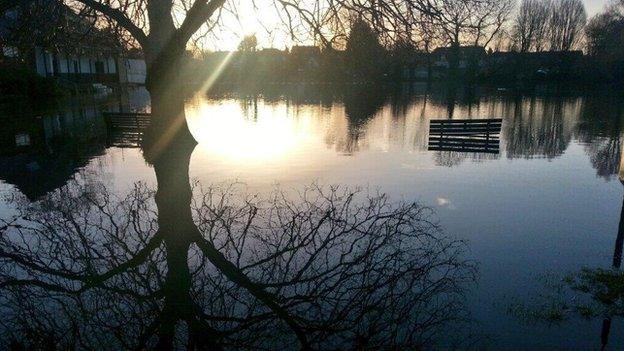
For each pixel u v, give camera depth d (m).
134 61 67.38
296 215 7.31
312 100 39.06
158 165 11.30
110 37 13.07
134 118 17.98
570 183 9.53
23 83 29.81
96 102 33.94
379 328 4.09
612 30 61.47
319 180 9.72
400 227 6.72
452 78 72.31
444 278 5.03
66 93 36.59
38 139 16.25
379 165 11.47
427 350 3.74
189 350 3.80
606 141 15.87
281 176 10.13
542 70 67.94
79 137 16.80
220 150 13.72
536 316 4.20
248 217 7.20
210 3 10.79
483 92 50.84
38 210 7.62
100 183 9.49
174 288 4.87
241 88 61.44
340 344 3.88
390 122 22.31
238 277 5.15
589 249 5.80
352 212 7.46
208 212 7.47
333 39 12.26
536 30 70.44
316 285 4.96
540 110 28.92
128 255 5.76
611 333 3.92
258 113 27.19
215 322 4.23
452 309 4.37
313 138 16.56
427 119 23.80
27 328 4.10
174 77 11.95
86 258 5.67
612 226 6.71
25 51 12.60
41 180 9.84
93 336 3.98
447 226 6.75
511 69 69.81
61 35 12.38
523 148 14.36
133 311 4.42
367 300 4.61
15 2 10.84
